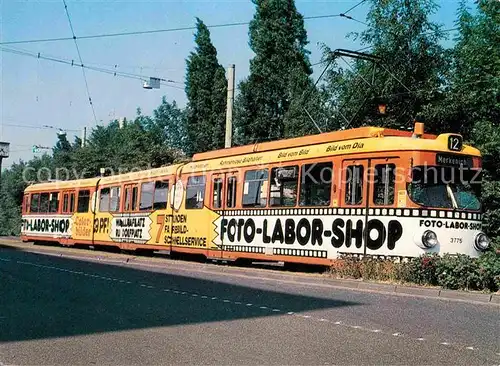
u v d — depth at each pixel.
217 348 8.30
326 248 16.62
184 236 22.30
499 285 13.35
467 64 22.19
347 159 16.38
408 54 24.20
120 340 8.77
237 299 12.65
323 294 13.46
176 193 23.05
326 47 26.45
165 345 8.48
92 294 13.29
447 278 13.80
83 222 29.95
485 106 22.00
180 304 11.97
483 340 8.84
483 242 15.59
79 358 7.77
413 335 9.16
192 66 45.28
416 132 16.17
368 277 15.05
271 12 39.38
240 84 39.78
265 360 7.68
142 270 19.03
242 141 39.22
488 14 21.56
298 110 31.09
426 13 24.16
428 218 15.09
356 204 16.03
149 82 30.80
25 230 35.88
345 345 8.51
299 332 9.36
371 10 24.81
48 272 18.03
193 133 45.00
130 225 25.94
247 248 19.28
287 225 17.88
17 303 11.98
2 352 8.05
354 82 25.17
